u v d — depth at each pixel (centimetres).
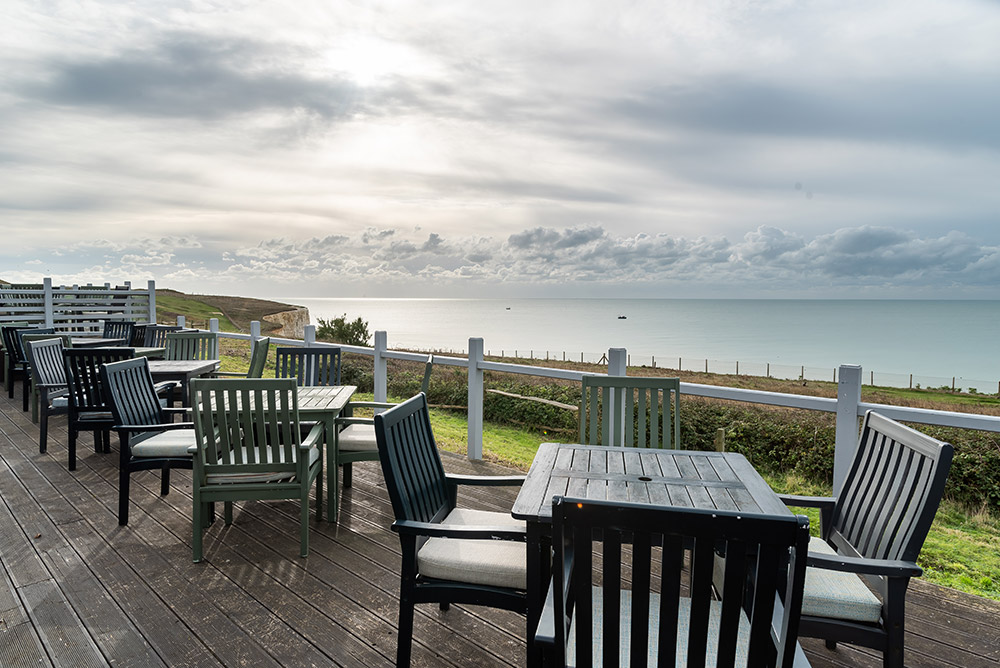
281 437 362
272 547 322
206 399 299
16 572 290
